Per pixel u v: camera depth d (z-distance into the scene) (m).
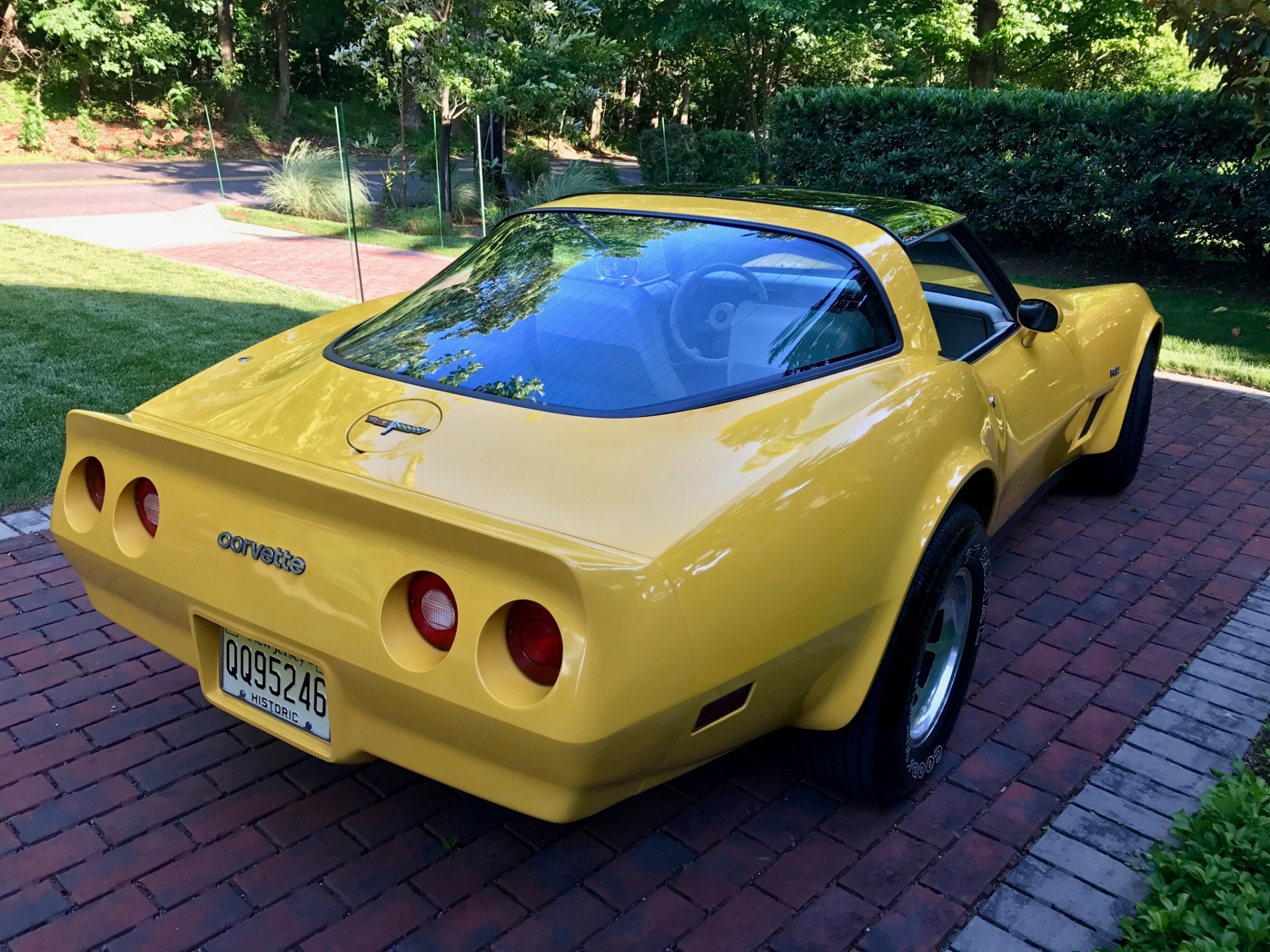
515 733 1.68
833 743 2.38
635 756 1.76
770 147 13.24
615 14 22.06
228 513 2.02
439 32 15.50
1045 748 2.82
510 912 2.17
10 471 4.38
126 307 7.79
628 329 2.40
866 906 2.22
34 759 2.62
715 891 2.25
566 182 16.81
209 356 6.38
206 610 2.08
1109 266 11.26
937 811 2.55
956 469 2.39
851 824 2.49
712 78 33.28
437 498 1.89
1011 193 11.40
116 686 2.98
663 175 20.39
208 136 30.11
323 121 34.72
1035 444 3.27
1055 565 3.99
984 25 19.42
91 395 5.42
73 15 25.59
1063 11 18.09
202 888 2.20
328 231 14.07
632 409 2.15
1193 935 1.99
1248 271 10.80
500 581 1.70
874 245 2.72
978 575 2.58
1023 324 3.26
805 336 2.42
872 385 2.38
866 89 12.19
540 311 2.51
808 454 2.08
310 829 2.40
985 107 11.30
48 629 3.27
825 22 19.92
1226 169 10.05
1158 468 5.14
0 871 2.23
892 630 2.26
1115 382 4.14
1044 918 2.20
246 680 2.16
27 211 14.84
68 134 27.25
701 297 2.48
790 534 1.96
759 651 1.91
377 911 2.16
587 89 17.45
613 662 1.65
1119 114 10.55
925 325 2.71
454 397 2.23
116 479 2.22
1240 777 2.48
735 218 2.77
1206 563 4.04
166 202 16.97
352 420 2.19
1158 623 3.54
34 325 7.00
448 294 2.74
